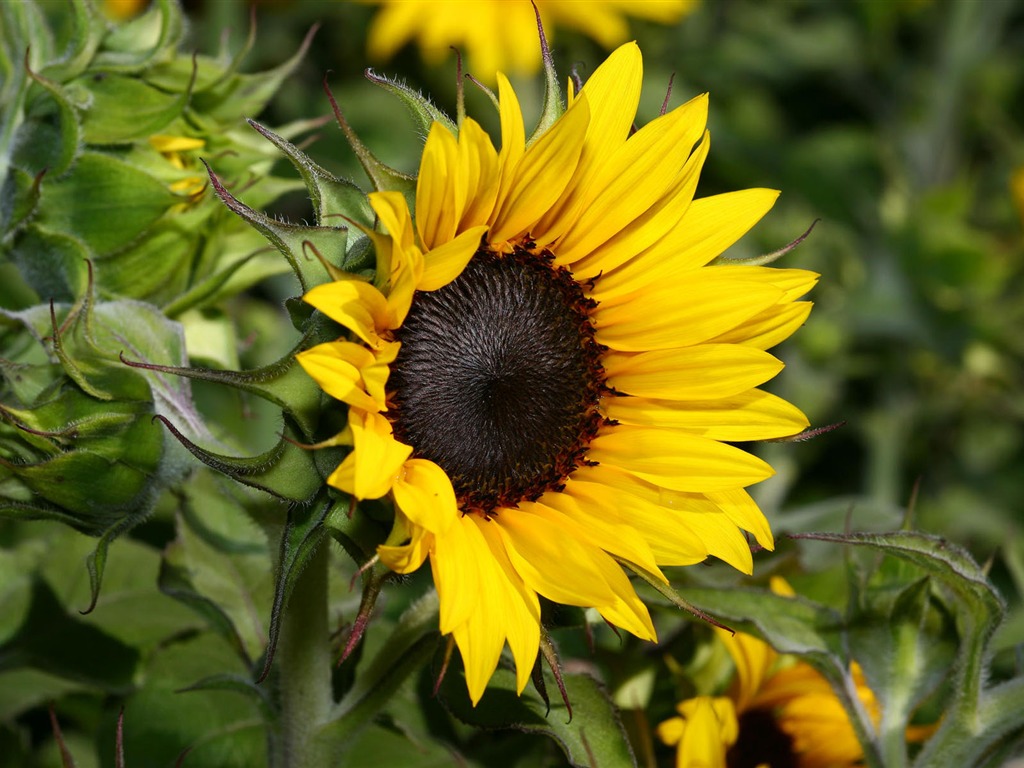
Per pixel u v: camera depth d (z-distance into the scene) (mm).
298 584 771
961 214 1224
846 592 902
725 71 1385
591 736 763
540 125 743
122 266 825
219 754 846
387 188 720
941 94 1386
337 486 700
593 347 770
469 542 729
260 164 846
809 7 1472
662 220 764
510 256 764
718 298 761
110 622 889
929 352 1215
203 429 775
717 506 762
